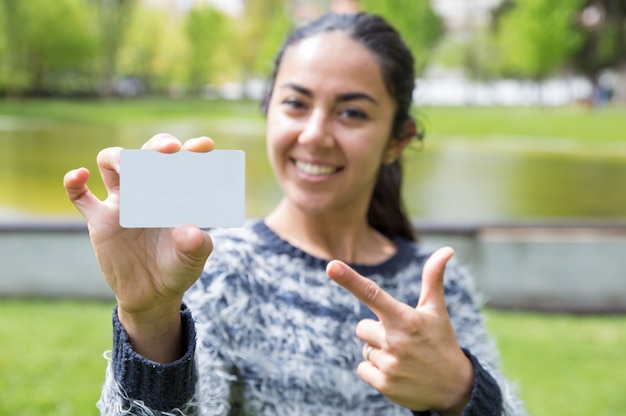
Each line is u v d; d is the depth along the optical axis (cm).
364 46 130
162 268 87
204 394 103
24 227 451
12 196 705
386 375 101
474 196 725
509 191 755
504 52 2317
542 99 2355
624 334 414
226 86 1909
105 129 1383
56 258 454
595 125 1394
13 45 1625
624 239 452
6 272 452
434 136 1355
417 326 99
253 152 1058
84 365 352
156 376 91
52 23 1575
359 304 126
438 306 103
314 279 126
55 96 1783
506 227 468
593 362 372
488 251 452
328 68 127
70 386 328
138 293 90
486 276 454
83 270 455
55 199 702
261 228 131
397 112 138
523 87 2653
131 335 94
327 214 136
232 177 87
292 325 122
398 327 100
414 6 1803
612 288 452
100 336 390
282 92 131
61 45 1608
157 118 1606
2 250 451
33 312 429
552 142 1271
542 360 373
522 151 1120
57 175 823
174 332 95
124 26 1500
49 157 966
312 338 121
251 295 121
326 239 137
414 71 141
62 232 452
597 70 2184
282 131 130
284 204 140
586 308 448
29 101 1759
